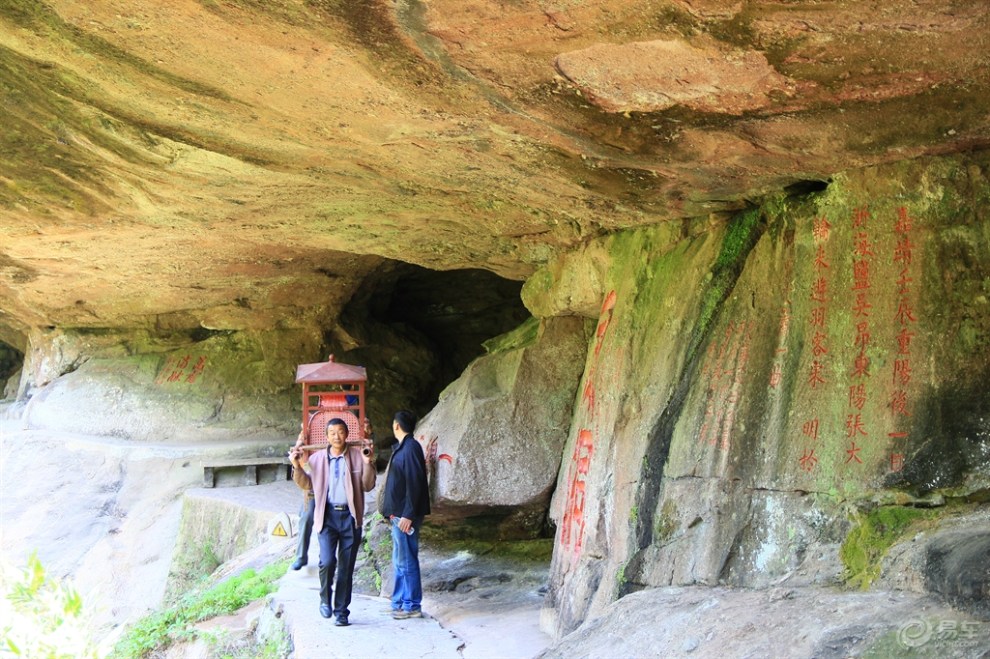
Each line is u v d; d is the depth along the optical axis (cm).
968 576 391
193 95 528
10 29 495
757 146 482
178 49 471
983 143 453
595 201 641
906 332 477
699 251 623
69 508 1388
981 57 378
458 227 831
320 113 526
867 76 400
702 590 514
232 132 586
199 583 1114
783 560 492
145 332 1580
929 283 475
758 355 540
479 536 955
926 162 479
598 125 482
